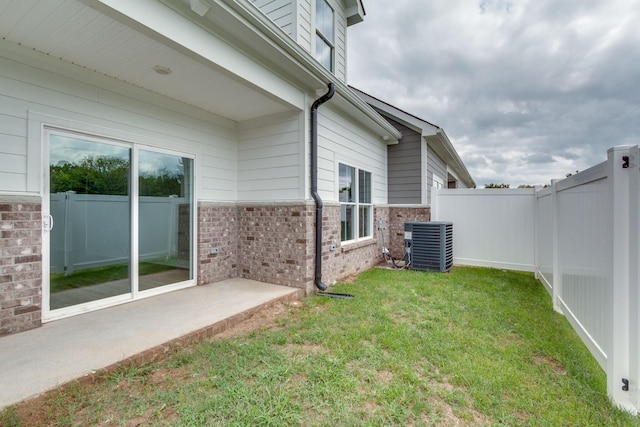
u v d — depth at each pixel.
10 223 3.05
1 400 2.01
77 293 3.63
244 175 5.71
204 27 3.23
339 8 7.22
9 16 2.63
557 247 4.23
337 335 3.25
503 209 7.26
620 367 2.18
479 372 2.54
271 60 4.19
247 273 5.59
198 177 5.07
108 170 3.93
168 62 3.48
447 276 6.31
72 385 2.23
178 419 1.97
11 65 3.08
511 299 4.65
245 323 3.72
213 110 5.12
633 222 2.08
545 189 5.31
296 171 5.11
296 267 5.00
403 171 8.77
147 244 4.38
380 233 8.33
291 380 2.41
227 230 5.57
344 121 6.44
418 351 2.92
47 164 3.35
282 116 5.25
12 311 3.06
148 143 4.33
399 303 4.41
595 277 2.73
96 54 3.30
